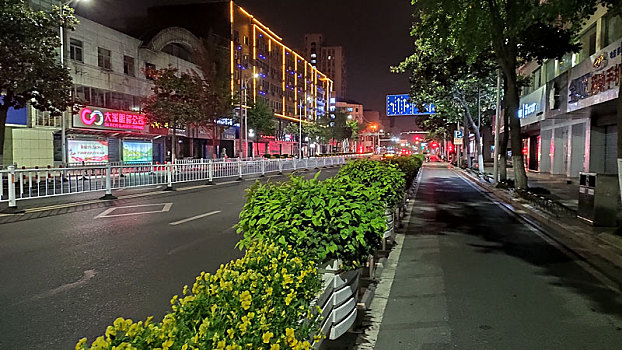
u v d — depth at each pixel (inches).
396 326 180.9
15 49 589.9
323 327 127.9
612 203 383.9
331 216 147.1
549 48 627.8
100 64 1305.4
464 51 547.2
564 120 984.3
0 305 194.2
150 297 204.8
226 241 329.7
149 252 294.0
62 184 556.1
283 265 110.3
